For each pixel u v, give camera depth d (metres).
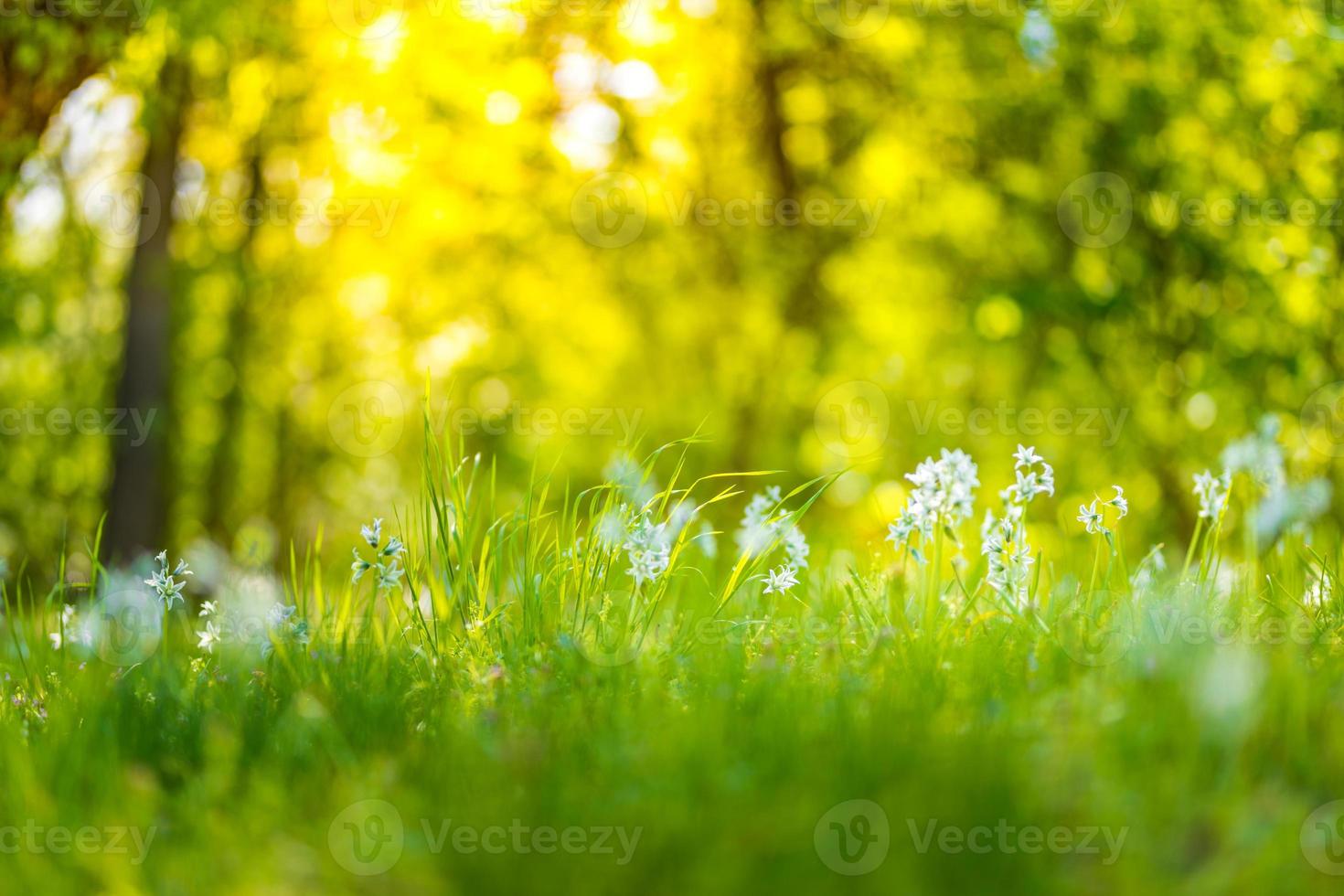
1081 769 2.19
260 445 12.52
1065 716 2.46
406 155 10.78
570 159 10.96
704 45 10.48
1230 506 5.01
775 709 2.63
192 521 12.17
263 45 9.15
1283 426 8.23
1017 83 9.82
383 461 12.71
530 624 3.47
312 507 12.86
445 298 11.95
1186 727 2.33
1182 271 9.20
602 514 3.63
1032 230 9.98
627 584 3.68
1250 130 8.96
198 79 9.32
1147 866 1.94
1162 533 9.17
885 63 10.26
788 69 10.59
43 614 3.83
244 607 3.81
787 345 11.49
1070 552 4.23
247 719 2.90
